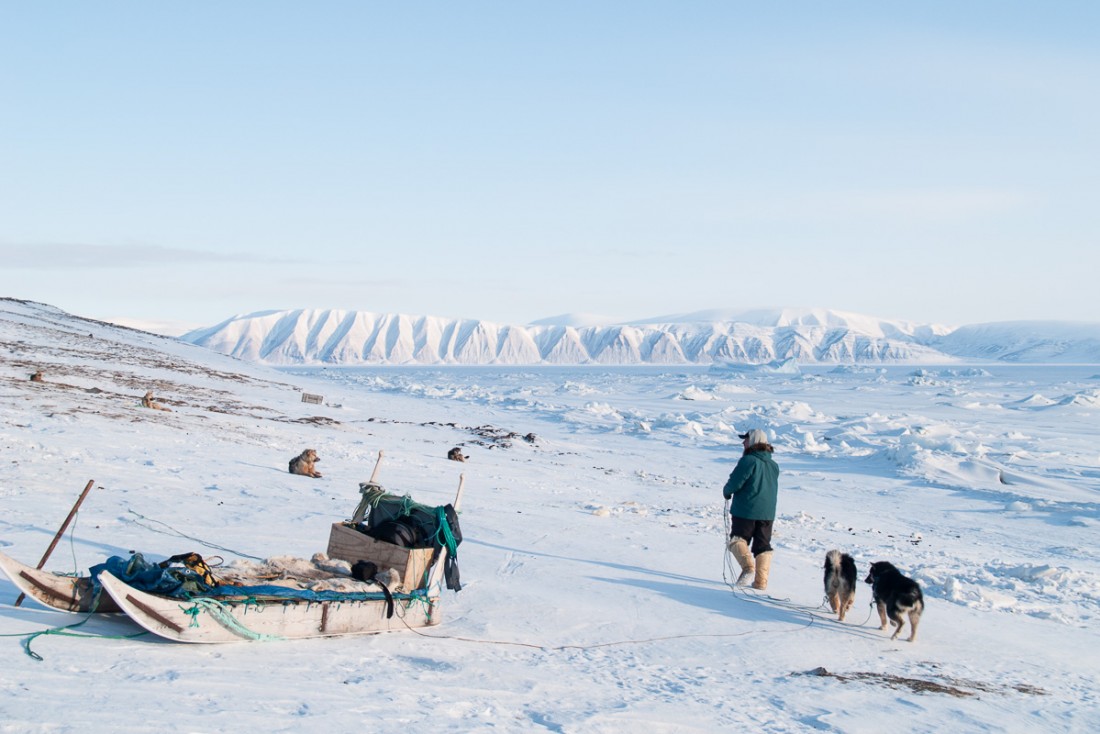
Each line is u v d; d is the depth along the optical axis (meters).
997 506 25.80
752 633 8.94
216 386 46.44
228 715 5.02
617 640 8.30
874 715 6.54
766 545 11.05
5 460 14.50
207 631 6.53
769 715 6.40
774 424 53.41
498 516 15.34
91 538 9.77
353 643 7.25
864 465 35.50
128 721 4.72
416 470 22.23
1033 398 79.44
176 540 10.25
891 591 9.19
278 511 13.12
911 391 106.19
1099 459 37.44
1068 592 13.22
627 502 19.95
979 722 6.55
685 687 6.97
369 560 8.27
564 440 41.56
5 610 6.69
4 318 57.72
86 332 64.88
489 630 8.21
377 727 5.14
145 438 20.64
